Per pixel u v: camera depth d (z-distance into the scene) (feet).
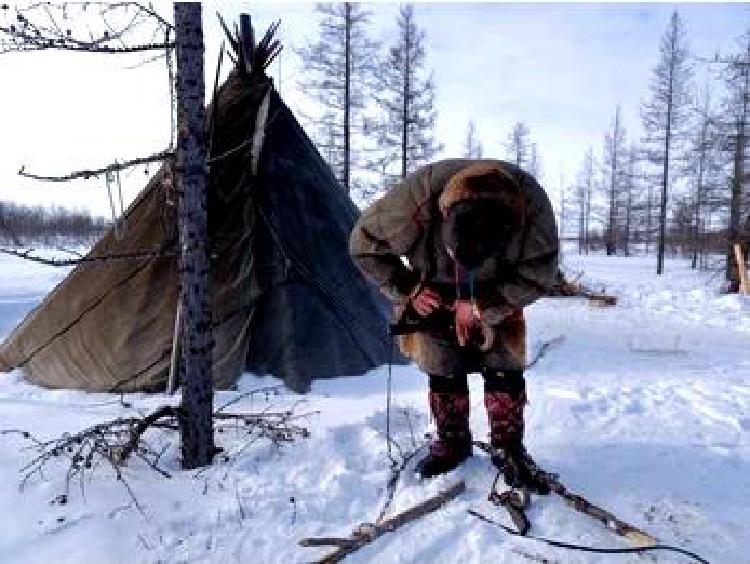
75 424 17.60
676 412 19.79
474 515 12.37
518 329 13.44
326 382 22.57
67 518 11.98
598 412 19.65
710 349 33.86
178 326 21.09
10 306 50.80
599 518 11.96
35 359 23.76
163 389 21.81
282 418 16.46
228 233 23.39
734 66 75.00
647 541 11.22
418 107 112.57
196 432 14.20
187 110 13.65
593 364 28.43
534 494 13.07
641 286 76.64
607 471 14.58
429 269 13.24
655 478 14.24
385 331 26.03
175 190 14.80
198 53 13.66
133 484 13.29
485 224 11.28
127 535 11.59
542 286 12.42
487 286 12.76
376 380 23.31
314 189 26.35
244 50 26.13
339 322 24.22
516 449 13.61
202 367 14.19
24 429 17.10
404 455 14.94
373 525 11.68
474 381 23.40
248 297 22.99
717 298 60.95
